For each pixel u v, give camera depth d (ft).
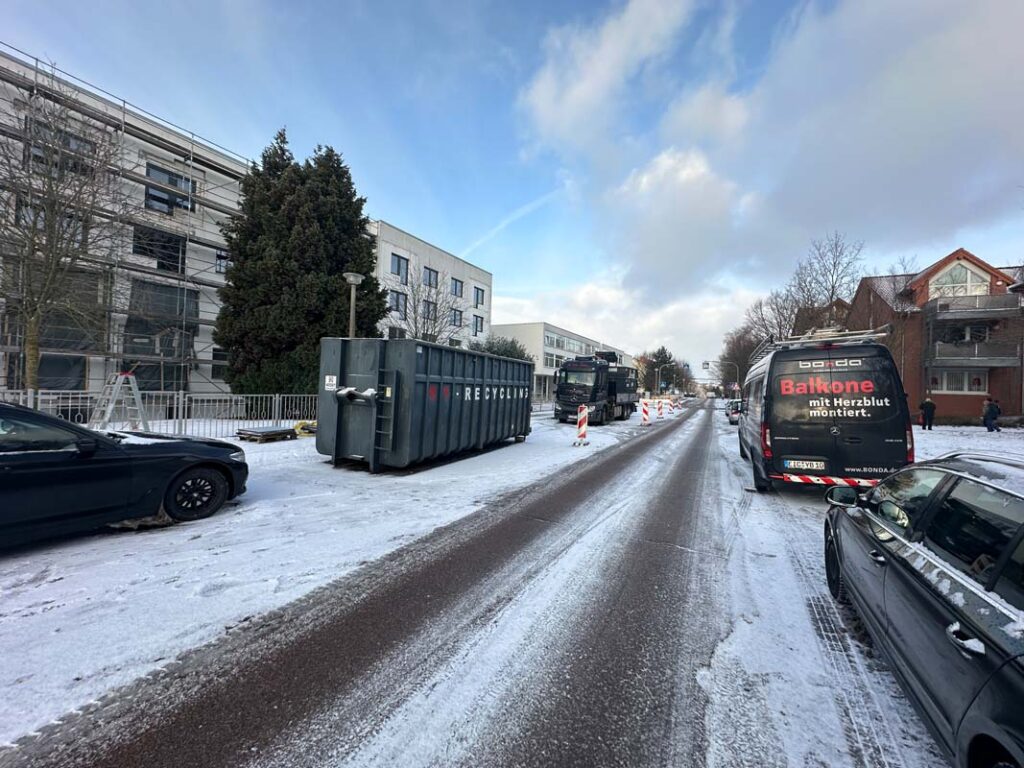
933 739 7.00
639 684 8.93
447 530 17.93
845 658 9.95
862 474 22.61
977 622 6.17
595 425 73.72
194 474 18.06
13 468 13.50
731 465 36.45
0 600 11.55
